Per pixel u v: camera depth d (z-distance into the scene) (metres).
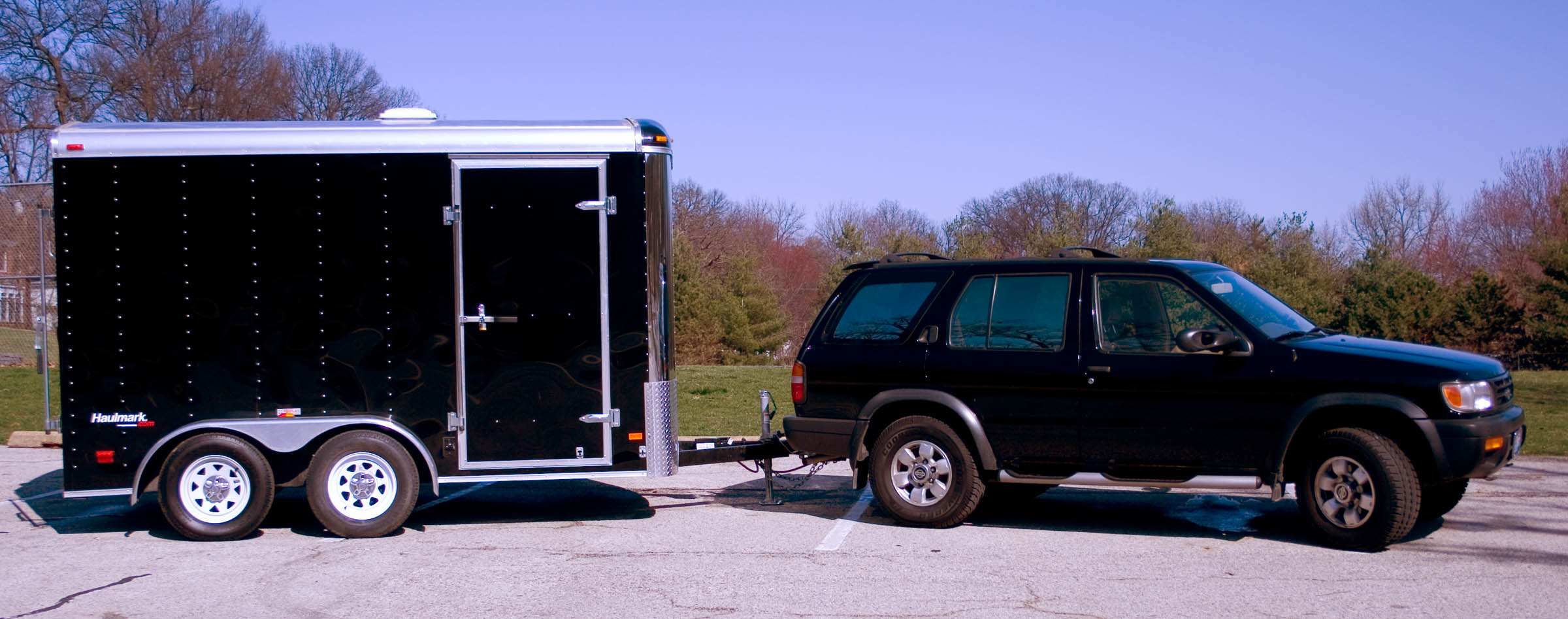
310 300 6.83
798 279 61.12
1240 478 6.25
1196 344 6.20
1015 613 5.07
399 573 6.00
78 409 6.69
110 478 6.74
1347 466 6.12
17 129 30.88
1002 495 8.27
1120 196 67.25
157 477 6.89
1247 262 32.91
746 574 5.91
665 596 5.46
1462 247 55.38
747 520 7.51
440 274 6.89
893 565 6.07
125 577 5.95
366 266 6.86
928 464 7.05
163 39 33.94
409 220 6.88
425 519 7.66
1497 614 4.95
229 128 6.84
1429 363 5.95
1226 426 6.27
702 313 33.12
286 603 5.38
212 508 6.85
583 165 6.99
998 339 6.88
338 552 6.53
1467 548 6.25
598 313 7.00
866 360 7.19
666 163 7.14
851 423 7.22
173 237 6.75
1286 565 5.93
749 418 13.14
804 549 6.53
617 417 7.04
